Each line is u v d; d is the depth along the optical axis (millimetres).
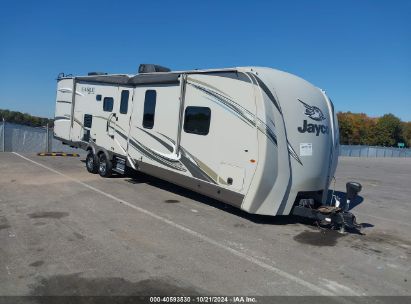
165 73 9383
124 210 8016
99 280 4672
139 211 8016
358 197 12305
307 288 4820
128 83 10828
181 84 8828
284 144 7320
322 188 8125
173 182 9219
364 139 79938
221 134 7887
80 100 13273
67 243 5867
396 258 6234
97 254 5492
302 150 7578
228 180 7742
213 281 4836
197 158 8461
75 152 19312
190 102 8672
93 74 12977
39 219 7027
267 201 7363
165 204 8789
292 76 8078
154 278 4816
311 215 7516
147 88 10086
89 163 12570
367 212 9953
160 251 5766
